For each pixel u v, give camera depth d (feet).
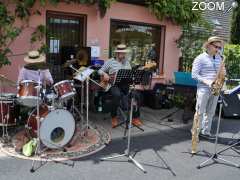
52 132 17.08
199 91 19.98
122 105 22.38
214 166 16.75
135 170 15.81
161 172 15.75
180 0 30.19
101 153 17.75
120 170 15.72
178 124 24.50
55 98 17.11
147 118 25.91
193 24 32.53
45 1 23.11
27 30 23.57
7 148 17.58
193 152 18.21
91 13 26.61
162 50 31.65
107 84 21.72
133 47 30.01
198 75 19.70
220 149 19.40
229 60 40.34
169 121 25.18
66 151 17.44
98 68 24.36
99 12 26.91
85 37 26.66
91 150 17.93
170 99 29.22
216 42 19.49
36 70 18.28
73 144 18.47
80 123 22.22
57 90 16.97
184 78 24.98
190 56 32.42
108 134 20.94
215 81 19.04
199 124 20.03
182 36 32.17
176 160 17.33
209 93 19.81
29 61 17.85
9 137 18.89
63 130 17.46
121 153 17.88
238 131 23.41
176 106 29.22
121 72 19.94
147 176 15.24
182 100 28.19
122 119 24.14
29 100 16.21
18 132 19.88
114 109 22.17
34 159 16.31
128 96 22.00
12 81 21.49
